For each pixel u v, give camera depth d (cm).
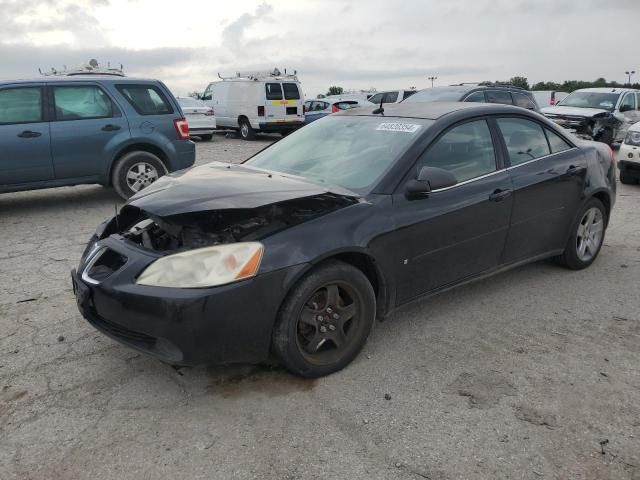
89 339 379
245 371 337
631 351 367
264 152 466
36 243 611
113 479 250
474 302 446
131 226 362
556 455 266
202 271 287
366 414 297
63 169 757
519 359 356
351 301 338
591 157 502
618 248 598
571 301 450
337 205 332
